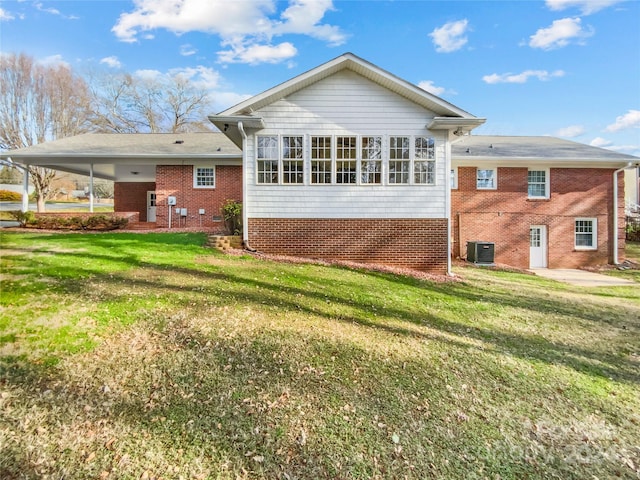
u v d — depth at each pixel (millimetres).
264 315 5543
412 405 3514
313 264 9305
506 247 14531
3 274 6438
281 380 3770
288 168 9938
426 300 7223
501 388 3955
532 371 4414
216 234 11750
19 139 24844
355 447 2885
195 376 3697
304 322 5414
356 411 3346
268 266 8633
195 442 2795
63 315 4812
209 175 15398
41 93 25703
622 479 2732
